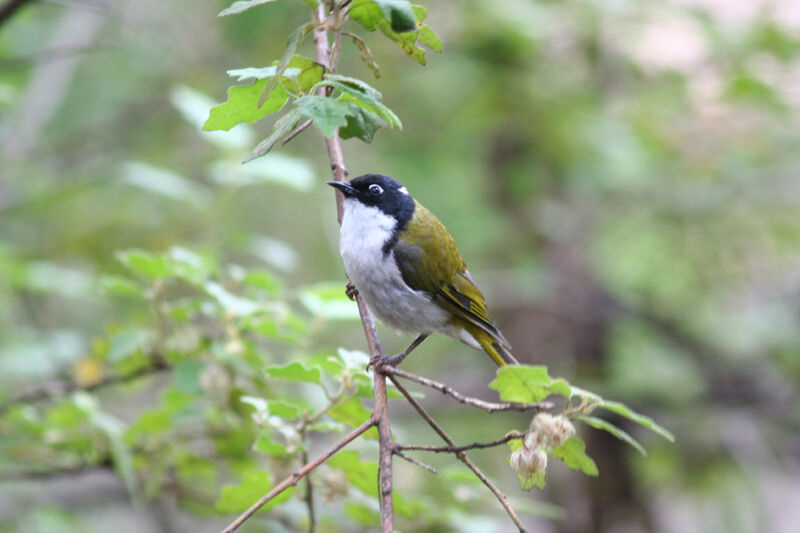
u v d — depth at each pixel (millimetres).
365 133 4613
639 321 14422
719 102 13477
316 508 7176
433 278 7383
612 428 4668
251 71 4488
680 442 13898
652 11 13477
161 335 7062
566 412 4695
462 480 7039
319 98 4258
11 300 10547
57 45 12766
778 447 14273
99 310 13391
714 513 14172
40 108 12461
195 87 13789
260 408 5770
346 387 5770
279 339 7027
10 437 7430
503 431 13758
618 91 14156
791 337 14570
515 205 14469
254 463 7504
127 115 14055
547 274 14055
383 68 13438
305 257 14445
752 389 14453
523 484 4578
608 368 14031
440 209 13648
